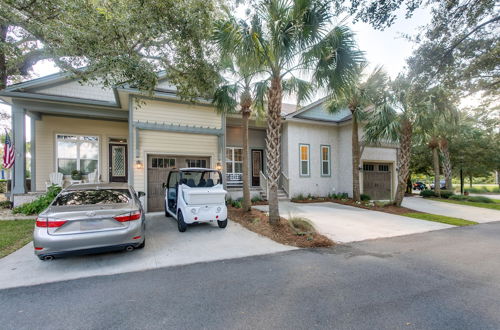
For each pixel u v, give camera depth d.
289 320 2.59
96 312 2.72
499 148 16.98
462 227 7.66
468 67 7.12
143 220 4.90
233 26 5.68
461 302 3.01
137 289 3.28
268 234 6.13
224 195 6.56
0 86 8.23
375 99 10.74
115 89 8.20
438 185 15.83
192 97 7.36
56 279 3.57
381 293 3.22
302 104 7.82
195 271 3.93
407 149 10.78
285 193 13.26
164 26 5.39
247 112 8.40
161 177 9.45
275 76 6.54
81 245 3.84
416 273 3.92
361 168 13.65
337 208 10.66
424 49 6.83
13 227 6.38
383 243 5.72
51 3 5.24
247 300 3.00
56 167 10.30
